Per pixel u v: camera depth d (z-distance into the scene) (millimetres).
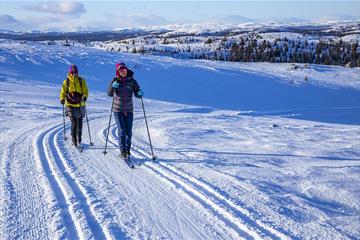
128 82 8117
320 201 5496
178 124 14430
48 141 9859
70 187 6074
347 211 5113
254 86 44656
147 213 5086
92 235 4379
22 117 14820
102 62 44188
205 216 4996
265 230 4523
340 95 47094
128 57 50594
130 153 8641
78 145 9438
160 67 45750
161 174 6945
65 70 38750
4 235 4371
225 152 8828
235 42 152750
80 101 9203
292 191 5898
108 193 5848
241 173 6887
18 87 27031
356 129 14781
